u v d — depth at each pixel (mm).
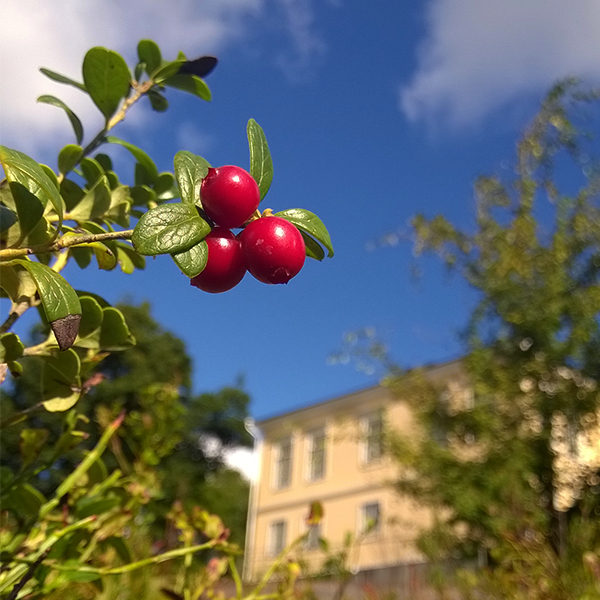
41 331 1687
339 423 16000
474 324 12672
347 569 3973
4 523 2119
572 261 12477
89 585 2586
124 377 24250
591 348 11922
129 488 2256
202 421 29234
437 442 12898
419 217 13117
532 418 11953
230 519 29281
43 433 1773
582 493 10984
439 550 10344
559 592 4363
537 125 12930
